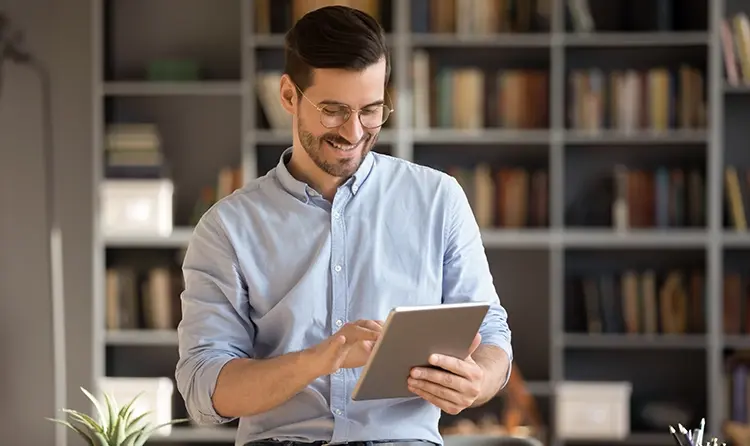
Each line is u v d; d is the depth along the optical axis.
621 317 5.84
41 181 5.85
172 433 5.74
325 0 5.81
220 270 2.42
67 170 5.85
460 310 2.09
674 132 5.74
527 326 6.14
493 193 5.88
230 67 6.07
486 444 2.98
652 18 5.79
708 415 5.77
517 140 5.77
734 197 5.79
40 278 5.86
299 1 5.83
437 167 6.09
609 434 5.75
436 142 6.00
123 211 5.75
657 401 6.01
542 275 6.14
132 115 6.05
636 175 5.84
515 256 6.14
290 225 2.41
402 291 2.39
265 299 2.40
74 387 5.84
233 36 6.07
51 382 5.86
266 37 5.78
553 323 5.78
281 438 2.34
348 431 2.31
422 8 5.85
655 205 5.82
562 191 6.00
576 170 6.07
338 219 2.41
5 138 5.84
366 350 2.13
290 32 2.38
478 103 5.84
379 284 2.38
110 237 5.76
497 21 5.84
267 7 5.83
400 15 5.75
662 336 5.81
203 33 6.07
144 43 6.08
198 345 2.40
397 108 5.77
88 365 5.85
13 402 5.85
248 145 5.76
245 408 2.28
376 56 2.28
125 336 5.78
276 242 2.41
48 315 5.86
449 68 6.04
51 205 5.84
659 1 5.79
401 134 5.77
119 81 6.08
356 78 2.26
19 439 5.85
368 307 2.38
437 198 2.45
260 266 2.41
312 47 2.28
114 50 6.08
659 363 6.09
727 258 6.07
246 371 2.26
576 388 5.77
